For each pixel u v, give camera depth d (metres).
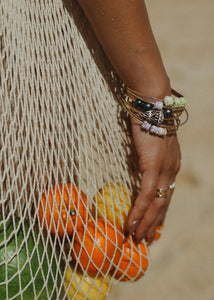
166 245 2.42
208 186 2.80
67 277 1.21
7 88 1.18
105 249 1.12
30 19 1.16
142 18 1.02
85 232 1.13
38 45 1.13
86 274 1.15
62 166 1.24
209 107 3.54
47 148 1.12
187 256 2.37
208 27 4.84
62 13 1.16
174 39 4.59
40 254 1.11
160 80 1.10
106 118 1.21
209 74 3.99
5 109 1.14
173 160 1.22
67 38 1.16
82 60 1.18
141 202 1.19
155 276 2.26
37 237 1.12
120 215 1.20
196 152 3.06
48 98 1.12
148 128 1.14
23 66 1.12
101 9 0.99
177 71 4.03
